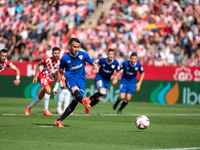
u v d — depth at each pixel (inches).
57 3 3105.3
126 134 813.2
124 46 2689.5
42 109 1614.2
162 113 1584.6
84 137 743.7
